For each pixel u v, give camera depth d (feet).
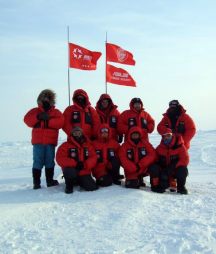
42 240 14.25
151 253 12.82
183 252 12.92
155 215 17.26
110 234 14.80
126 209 18.15
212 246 13.37
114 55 33.96
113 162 23.20
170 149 22.75
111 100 24.91
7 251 13.17
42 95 22.91
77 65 32.01
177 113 24.41
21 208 18.39
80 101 23.84
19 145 65.05
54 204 19.21
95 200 19.95
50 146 23.27
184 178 22.27
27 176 30.45
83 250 13.21
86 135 23.66
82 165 22.30
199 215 17.29
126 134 24.00
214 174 31.58
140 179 24.07
